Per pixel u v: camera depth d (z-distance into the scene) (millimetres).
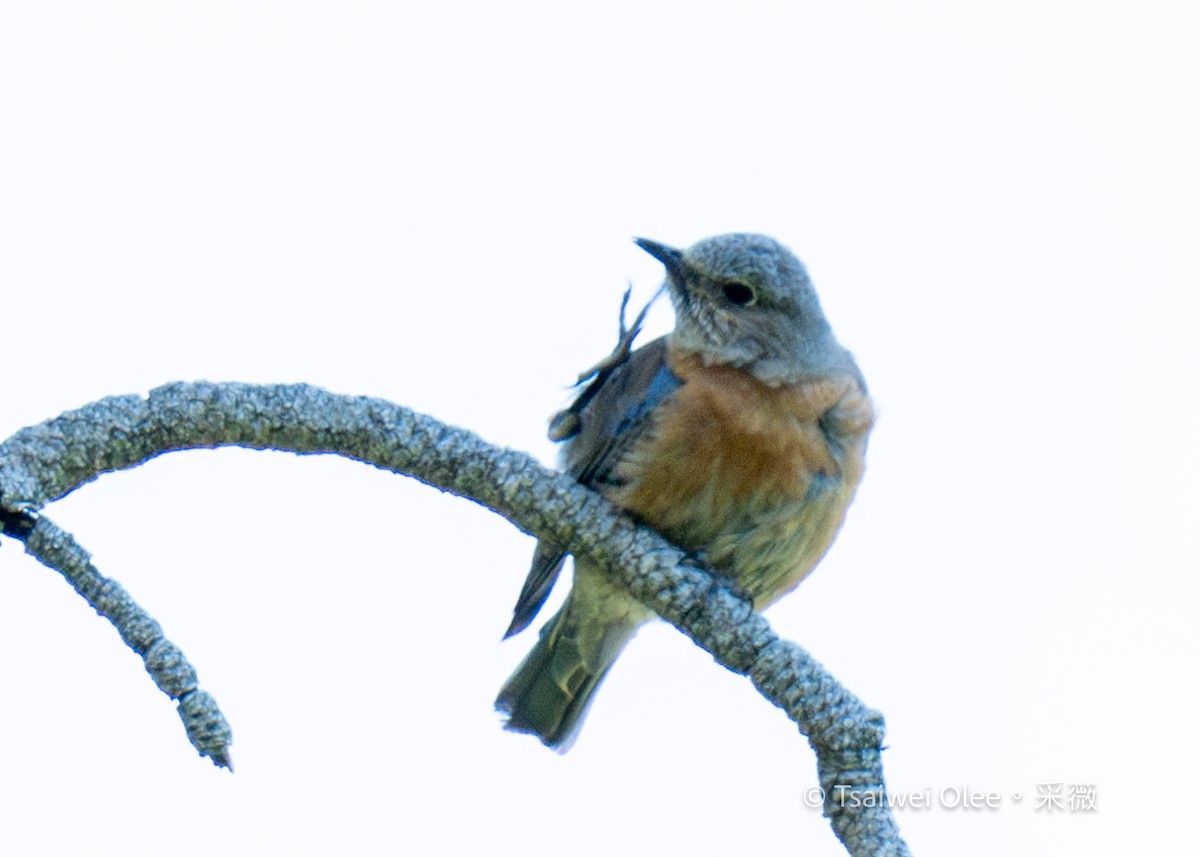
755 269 11344
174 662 7469
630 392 11539
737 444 11102
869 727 8516
